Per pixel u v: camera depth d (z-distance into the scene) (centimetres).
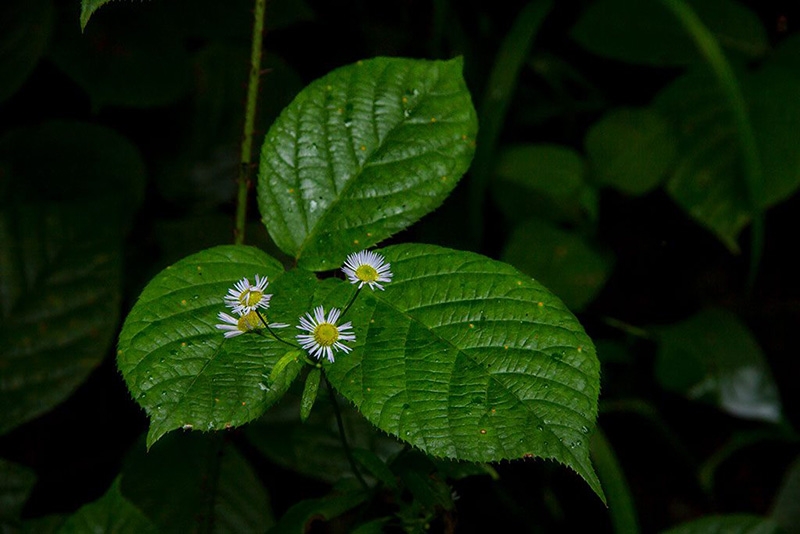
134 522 92
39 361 100
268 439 100
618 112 133
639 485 146
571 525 137
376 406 80
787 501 126
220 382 80
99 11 117
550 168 132
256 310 81
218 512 100
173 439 103
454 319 82
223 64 127
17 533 97
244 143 90
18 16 112
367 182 86
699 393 136
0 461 98
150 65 118
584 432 80
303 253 85
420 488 86
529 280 82
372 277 83
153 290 82
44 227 105
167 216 135
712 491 144
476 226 131
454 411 80
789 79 131
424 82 86
